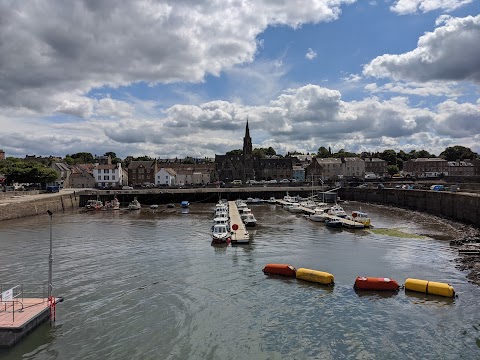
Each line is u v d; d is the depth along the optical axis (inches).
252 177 7003.0
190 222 2716.5
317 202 4079.7
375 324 966.4
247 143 7116.1
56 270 1417.3
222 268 1444.4
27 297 1136.8
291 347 859.4
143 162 6491.1
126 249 1771.7
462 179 5521.7
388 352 837.8
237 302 1110.4
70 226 2518.5
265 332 929.5
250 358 816.3
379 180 5679.1
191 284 1262.3
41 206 3297.2
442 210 3011.8
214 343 878.4
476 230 2257.6
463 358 813.9
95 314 1028.5
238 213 3024.1
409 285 1182.3
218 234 1937.7
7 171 4500.5
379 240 1983.3
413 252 1699.1
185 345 869.2
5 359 805.2
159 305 1090.1
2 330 850.8
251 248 1788.9
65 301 1116.5
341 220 2492.6
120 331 933.2
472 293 1165.7
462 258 1572.3
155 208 3794.3
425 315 1014.4
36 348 849.5
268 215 3144.7
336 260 1558.8
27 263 1514.5
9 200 3203.7
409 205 3597.4
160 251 1729.8
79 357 818.2
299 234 2177.7
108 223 2674.7
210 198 4579.2
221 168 6988.2
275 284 1259.2
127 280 1305.4
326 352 838.5
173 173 6569.9
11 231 2294.5
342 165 7529.5
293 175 7308.1
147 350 848.3
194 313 1036.5
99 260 1566.2
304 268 1347.2
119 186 5083.7
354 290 1197.1
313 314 1026.7
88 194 4210.1
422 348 853.2
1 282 1280.8
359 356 821.9
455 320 984.3
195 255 1649.9
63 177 5644.7
